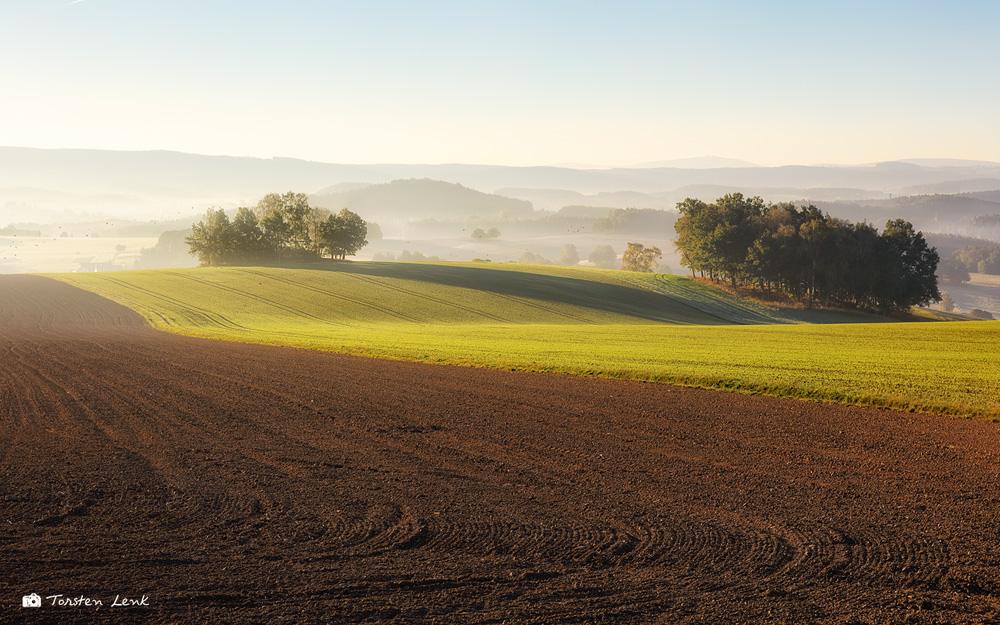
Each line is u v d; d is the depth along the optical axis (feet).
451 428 44.68
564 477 33.37
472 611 19.63
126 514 28.12
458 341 114.52
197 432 43.65
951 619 19.11
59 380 67.10
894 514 27.71
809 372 68.74
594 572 22.34
